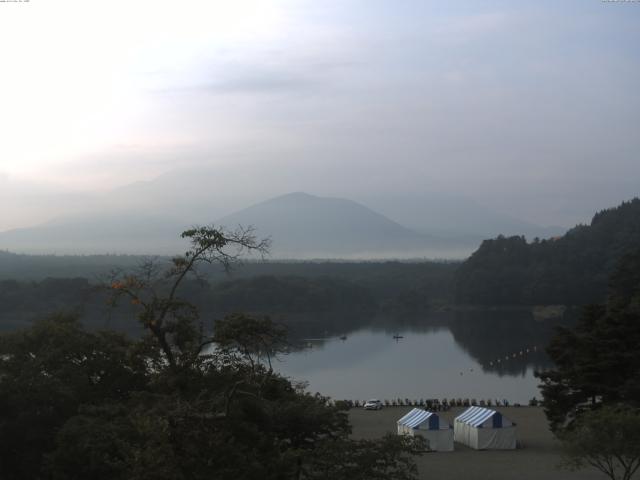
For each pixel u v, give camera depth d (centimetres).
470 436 6800
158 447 2875
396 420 8269
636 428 4531
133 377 4906
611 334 6488
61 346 4834
